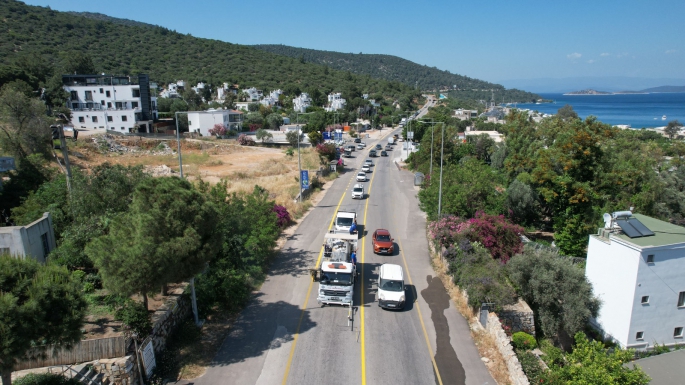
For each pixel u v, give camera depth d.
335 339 18.02
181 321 18.09
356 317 20.05
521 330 20.42
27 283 11.23
